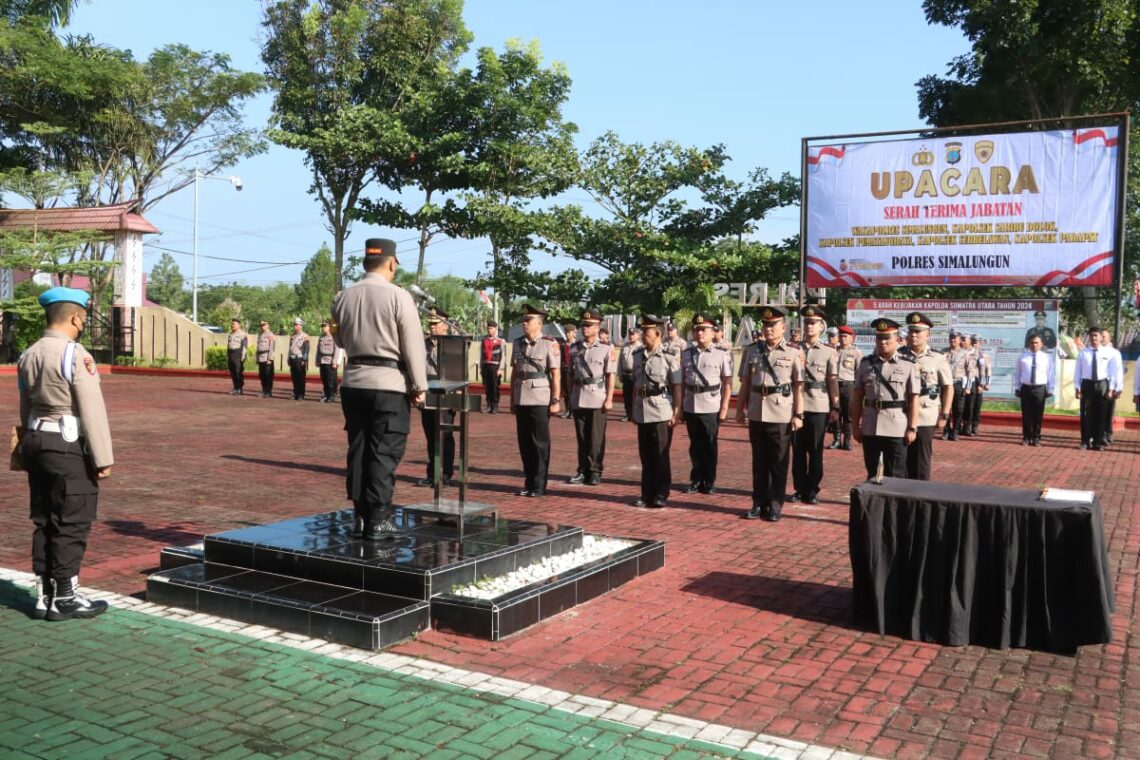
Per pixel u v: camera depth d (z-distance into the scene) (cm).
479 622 543
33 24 3472
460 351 702
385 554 602
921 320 941
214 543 646
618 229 2700
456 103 3150
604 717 434
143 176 3819
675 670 500
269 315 5016
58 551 555
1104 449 1612
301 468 1216
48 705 437
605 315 2695
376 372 622
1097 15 2538
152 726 416
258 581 598
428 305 684
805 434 1007
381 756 389
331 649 520
